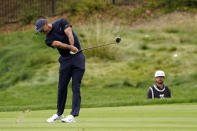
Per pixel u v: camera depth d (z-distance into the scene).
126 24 58.53
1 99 44.34
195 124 17.25
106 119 19.41
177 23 58.19
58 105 20.58
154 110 21.94
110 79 47.50
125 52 52.22
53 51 54.84
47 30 20.09
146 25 58.41
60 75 20.58
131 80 47.03
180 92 42.59
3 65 53.72
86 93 44.47
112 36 53.03
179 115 19.86
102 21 58.56
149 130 15.96
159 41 54.41
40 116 21.58
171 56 51.19
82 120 19.44
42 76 49.84
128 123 17.84
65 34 20.09
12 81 50.09
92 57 51.69
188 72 47.75
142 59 51.00
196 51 51.84
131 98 41.56
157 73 29.56
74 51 20.09
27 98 44.25
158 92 29.66
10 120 20.02
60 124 18.41
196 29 56.47
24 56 54.62
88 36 53.53
